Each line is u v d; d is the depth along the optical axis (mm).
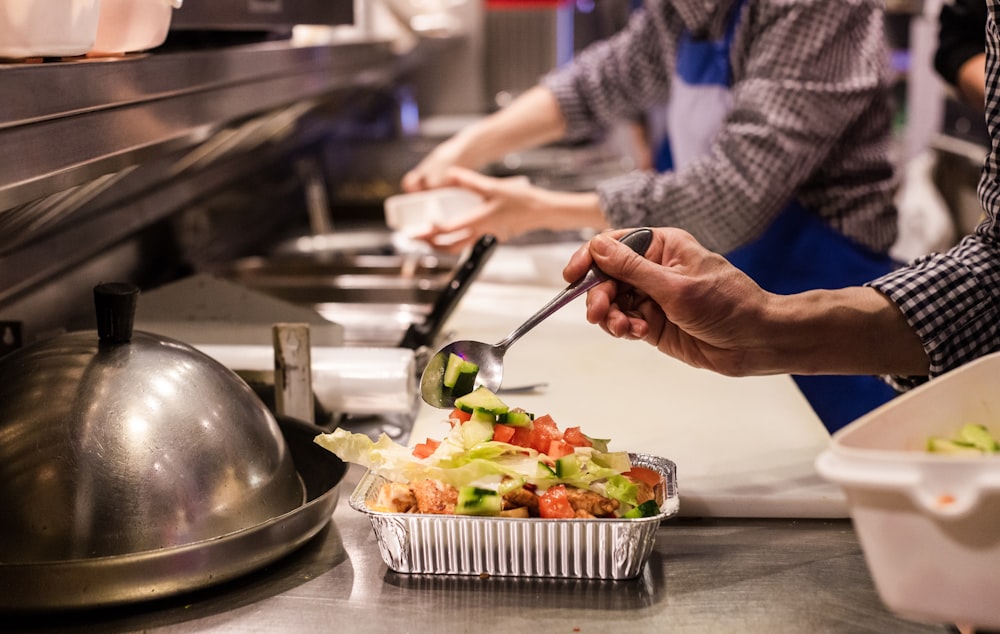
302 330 1266
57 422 890
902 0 4465
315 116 3172
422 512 961
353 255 2764
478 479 953
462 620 889
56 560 859
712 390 1590
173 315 1593
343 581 959
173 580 877
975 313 1106
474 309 2111
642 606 914
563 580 958
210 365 1014
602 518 934
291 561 999
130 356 954
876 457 663
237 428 972
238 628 876
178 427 921
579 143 4582
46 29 785
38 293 1544
